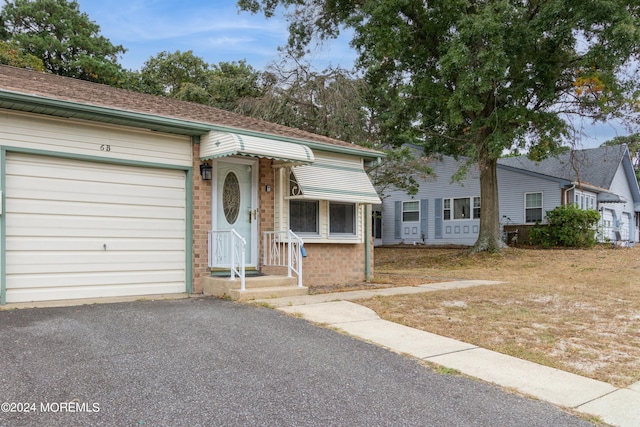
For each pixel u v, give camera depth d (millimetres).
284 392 4012
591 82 16203
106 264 7789
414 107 18984
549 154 18078
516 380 4598
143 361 4578
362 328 6340
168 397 3789
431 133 19703
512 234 22781
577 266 15391
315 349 5266
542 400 4137
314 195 9930
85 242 7586
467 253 19109
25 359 4461
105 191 7812
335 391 4102
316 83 20688
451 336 6113
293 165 9719
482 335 6180
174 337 5438
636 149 24672
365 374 4566
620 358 5336
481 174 19328
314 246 10594
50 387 3859
